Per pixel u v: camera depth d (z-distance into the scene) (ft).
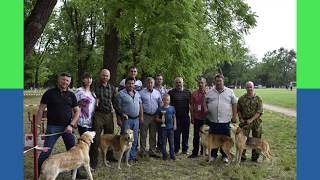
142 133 32.35
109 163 30.50
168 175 27.25
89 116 26.96
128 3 39.58
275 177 27.32
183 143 34.78
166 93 33.24
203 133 30.91
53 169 21.88
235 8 67.41
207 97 32.27
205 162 31.22
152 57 51.42
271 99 143.54
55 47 130.31
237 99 32.04
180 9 41.57
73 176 24.40
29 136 33.73
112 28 44.45
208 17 65.87
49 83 218.79
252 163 31.42
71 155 23.03
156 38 42.73
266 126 59.93
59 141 43.24
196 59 59.67
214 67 73.67
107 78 28.22
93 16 110.83
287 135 48.91
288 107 107.65
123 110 30.07
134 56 74.23
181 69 58.18
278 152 36.52
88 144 24.26
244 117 31.14
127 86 30.14
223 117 31.71
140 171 28.35
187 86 63.46
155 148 33.12
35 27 26.66
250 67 413.80
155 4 40.34
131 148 31.12
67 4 115.34
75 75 121.39
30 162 30.83
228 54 72.13
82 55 114.11
